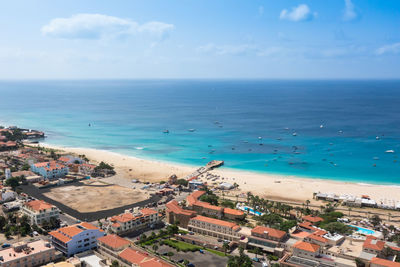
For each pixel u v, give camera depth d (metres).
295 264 172.62
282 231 198.88
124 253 172.12
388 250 174.88
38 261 169.12
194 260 179.88
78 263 168.62
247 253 190.50
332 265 170.62
